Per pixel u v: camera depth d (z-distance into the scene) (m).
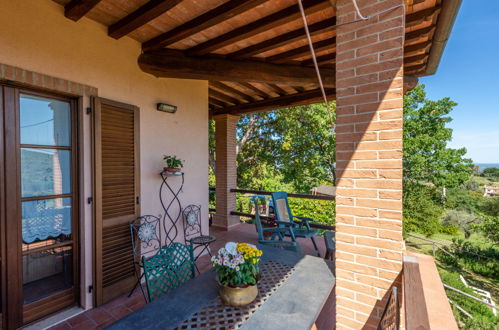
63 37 2.24
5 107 1.97
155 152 3.15
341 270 1.72
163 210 3.26
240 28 2.41
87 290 2.43
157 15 2.19
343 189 1.72
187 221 3.50
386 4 1.58
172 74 3.06
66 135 2.38
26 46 2.00
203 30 2.42
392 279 1.55
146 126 3.03
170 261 1.86
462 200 16.08
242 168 11.40
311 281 1.71
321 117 10.75
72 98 2.40
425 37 2.39
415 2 1.84
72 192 2.40
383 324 1.23
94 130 2.43
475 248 9.57
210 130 11.06
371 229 1.62
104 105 2.53
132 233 2.78
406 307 1.08
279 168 11.90
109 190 2.57
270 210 9.03
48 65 2.14
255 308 1.37
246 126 11.41
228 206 5.66
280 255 2.20
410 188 12.41
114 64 2.67
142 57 2.88
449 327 1.31
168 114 3.33
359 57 1.67
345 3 1.73
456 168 12.48
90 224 2.46
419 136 12.77
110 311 2.42
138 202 2.88
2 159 1.96
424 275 1.85
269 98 4.90
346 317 1.70
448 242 11.52
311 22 2.34
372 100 1.62
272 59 3.03
